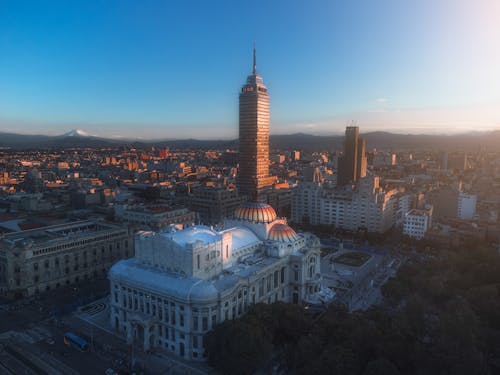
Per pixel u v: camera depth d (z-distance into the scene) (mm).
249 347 139250
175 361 156875
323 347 148875
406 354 143750
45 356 158125
